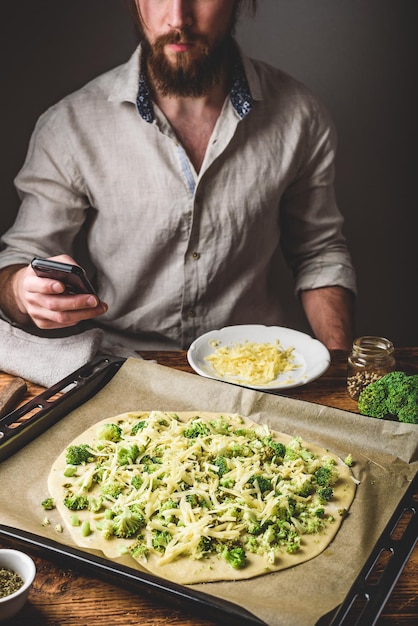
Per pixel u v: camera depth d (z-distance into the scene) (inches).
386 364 77.7
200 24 93.5
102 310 82.0
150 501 58.7
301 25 136.3
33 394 78.7
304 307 108.8
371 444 67.1
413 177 148.2
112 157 99.5
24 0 127.5
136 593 51.5
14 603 47.9
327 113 106.7
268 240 106.0
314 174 107.2
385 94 142.4
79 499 58.9
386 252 152.8
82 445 65.2
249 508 58.6
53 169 100.7
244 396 73.0
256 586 51.6
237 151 100.4
